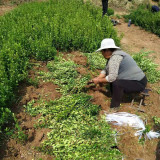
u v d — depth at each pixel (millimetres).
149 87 4656
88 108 3613
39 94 3996
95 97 3953
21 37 5184
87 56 5391
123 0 13742
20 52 4637
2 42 5043
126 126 3406
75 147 2930
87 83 4250
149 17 10055
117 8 13508
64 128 3207
